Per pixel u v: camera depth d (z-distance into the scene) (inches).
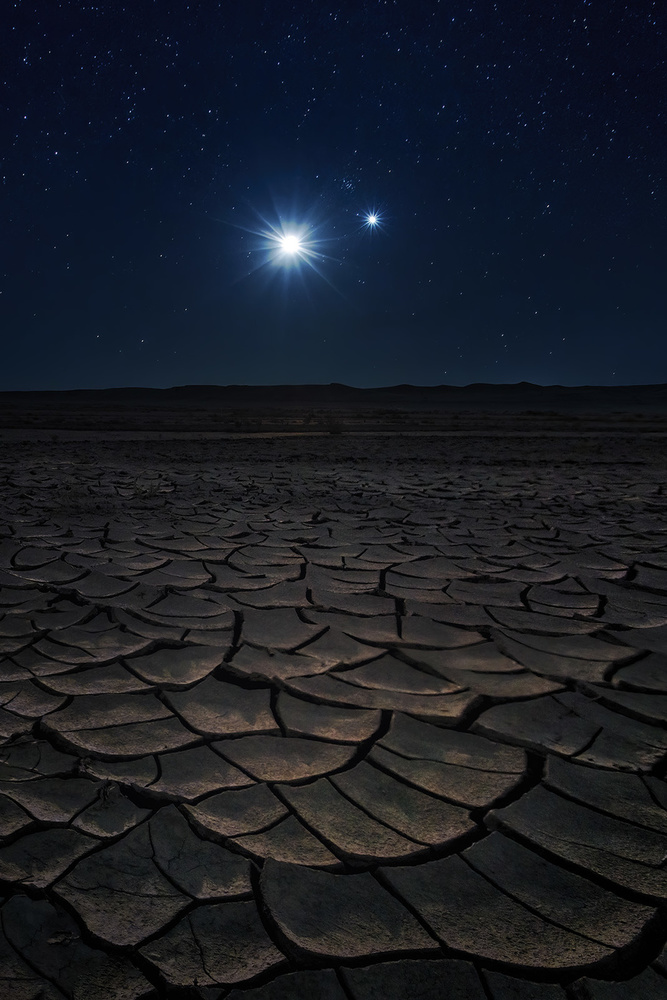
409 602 145.9
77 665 111.0
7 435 739.4
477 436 826.2
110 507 262.7
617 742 86.9
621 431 974.4
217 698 99.4
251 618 134.3
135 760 82.1
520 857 64.9
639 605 145.5
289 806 72.9
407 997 49.8
